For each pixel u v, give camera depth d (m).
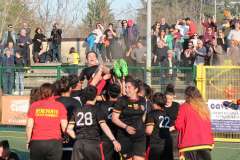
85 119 9.88
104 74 11.05
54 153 9.91
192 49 21.17
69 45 29.38
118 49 23.88
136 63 21.81
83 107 9.96
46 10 50.78
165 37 21.73
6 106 18.67
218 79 16.31
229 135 16.36
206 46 21.62
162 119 10.66
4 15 46.44
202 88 16.42
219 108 16.38
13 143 16.17
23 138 17.05
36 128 9.91
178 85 16.91
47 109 9.93
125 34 23.31
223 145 15.94
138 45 21.89
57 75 18.52
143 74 17.47
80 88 11.36
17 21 47.00
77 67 18.30
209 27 22.86
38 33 27.02
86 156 9.83
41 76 20.78
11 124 18.62
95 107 9.98
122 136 10.46
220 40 22.33
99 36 24.58
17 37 23.17
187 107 10.39
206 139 10.27
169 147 10.69
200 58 21.08
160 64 21.31
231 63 20.91
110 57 24.14
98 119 9.91
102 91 10.97
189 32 22.42
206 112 10.38
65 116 10.01
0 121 18.75
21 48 22.81
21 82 19.41
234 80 16.19
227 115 16.33
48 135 9.85
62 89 10.59
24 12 49.22
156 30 22.47
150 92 11.38
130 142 10.45
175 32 22.22
